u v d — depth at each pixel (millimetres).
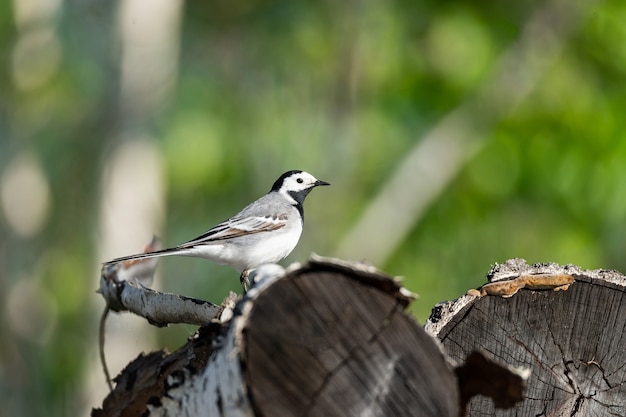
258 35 18750
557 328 5680
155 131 17094
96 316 17172
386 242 18000
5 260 18578
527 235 17188
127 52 16984
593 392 5664
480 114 17875
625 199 16641
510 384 4578
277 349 4301
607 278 5633
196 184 17250
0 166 18641
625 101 17281
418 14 18156
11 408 17859
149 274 9055
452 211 17859
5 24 17969
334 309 4363
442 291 17484
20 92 18312
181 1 17438
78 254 18078
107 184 16969
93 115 17500
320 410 4289
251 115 18031
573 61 17875
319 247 18141
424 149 17953
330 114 18328
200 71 18453
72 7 17562
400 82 18109
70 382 17375
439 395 4352
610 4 17797
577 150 17000
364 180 18422
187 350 5805
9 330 18328
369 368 4355
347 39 18266
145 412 5266
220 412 4469
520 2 18188
